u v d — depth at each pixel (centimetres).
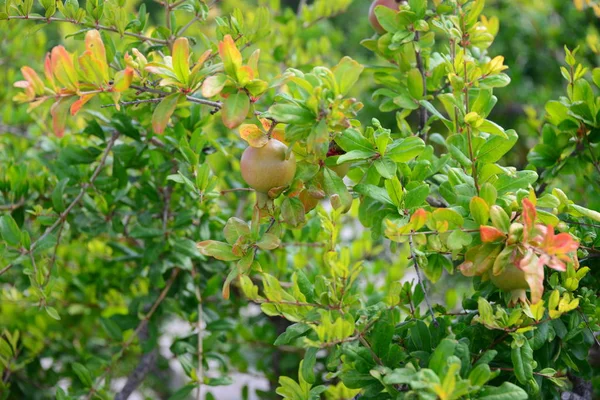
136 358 245
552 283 158
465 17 167
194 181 181
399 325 162
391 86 180
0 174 200
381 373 148
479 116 155
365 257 213
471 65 161
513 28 298
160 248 192
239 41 178
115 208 197
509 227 146
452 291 199
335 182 152
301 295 155
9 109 223
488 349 158
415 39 170
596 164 177
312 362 153
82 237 208
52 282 176
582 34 282
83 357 217
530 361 150
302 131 147
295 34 231
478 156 159
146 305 205
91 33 147
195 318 201
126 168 192
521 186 156
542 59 300
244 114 145
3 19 170
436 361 142
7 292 216
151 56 177
